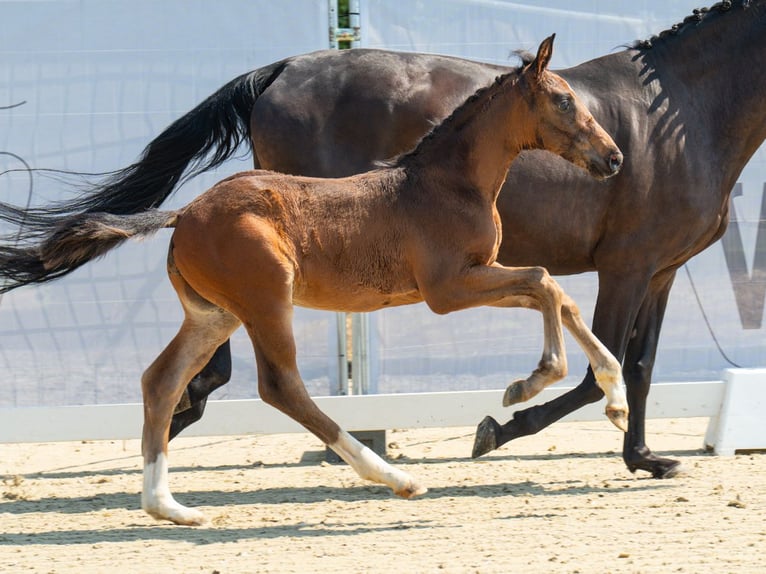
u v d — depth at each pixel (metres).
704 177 10.70
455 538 8.30
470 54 12.31
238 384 12.44
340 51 10.88
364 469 8.65
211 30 12.05
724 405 12.10
